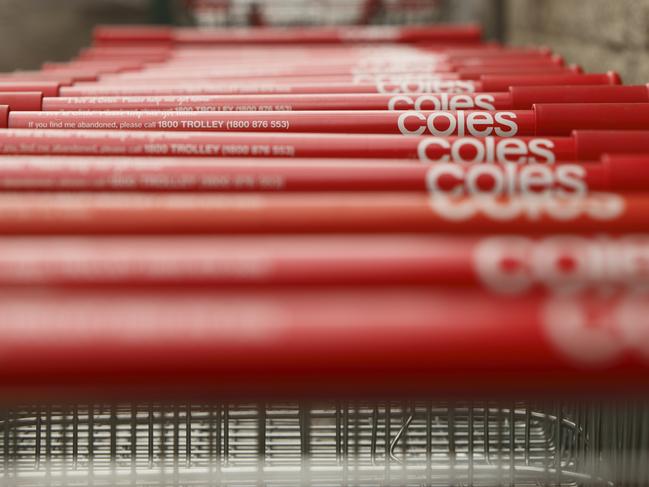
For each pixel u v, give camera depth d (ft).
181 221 3.42
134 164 3.95
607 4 10.48
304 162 3.95
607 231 3.49
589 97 5.34
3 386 2.66
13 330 2.64
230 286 2.98
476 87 5.95
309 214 3.43
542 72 6.82
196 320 2.69
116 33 11.03
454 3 18.79
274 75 7.03
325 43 11.03
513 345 2.72
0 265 2.95
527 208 3.48
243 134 4.45
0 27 19.22
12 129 4.62
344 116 4.98
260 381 2.70
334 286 2.99
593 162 4.11
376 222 3.46
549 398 2.77
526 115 4.92
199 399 2.72
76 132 4.47
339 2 18.47
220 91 5.98
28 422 5.47
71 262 2.96
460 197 3.50
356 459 5.26
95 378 2.67
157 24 19.34
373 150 4.42
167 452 5.61
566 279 2.98
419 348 2.69
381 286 3.01
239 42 10.96
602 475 5.24
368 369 2.70
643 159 3.92
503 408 5.56
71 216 3.42
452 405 5.00
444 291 2.97
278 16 18.57
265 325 2.69
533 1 15.23
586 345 2.73
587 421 5.49
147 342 2.67
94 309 2.69
